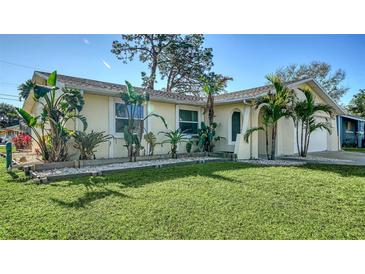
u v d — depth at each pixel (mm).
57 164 7613
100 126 9734
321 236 3152
